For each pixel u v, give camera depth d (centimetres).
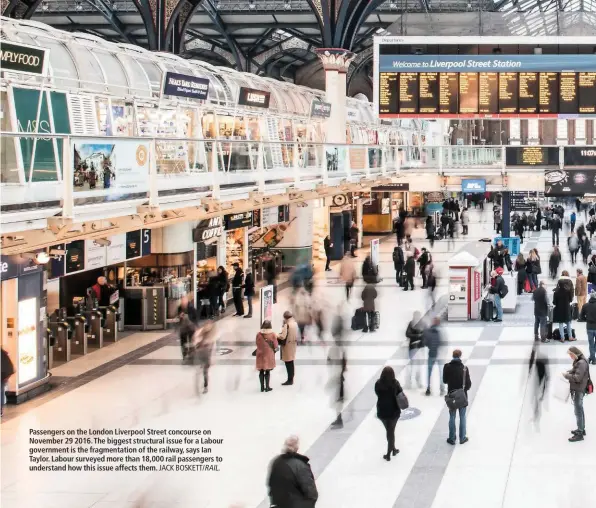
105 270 2312
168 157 1509
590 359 1777
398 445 1305
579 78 3030
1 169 1034
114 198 1258
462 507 1052
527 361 1842
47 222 1107
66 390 1655
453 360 1291
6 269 1505
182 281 2388
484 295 2583
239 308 2527
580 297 2331
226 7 4822
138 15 4756
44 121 1461
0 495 1091
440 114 3072
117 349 2062
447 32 3138
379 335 2188
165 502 1060
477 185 3275
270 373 1783
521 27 3130
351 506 1059
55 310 1958
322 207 3850
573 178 3128
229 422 1420
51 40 1719
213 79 2505
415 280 3225
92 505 1054
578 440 1307
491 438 1330
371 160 3056
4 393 1532
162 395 1605
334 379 1705
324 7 3466
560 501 1065
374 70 3089
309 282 2992
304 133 3209
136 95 1941
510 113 3052
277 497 838
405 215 4616
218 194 1738
